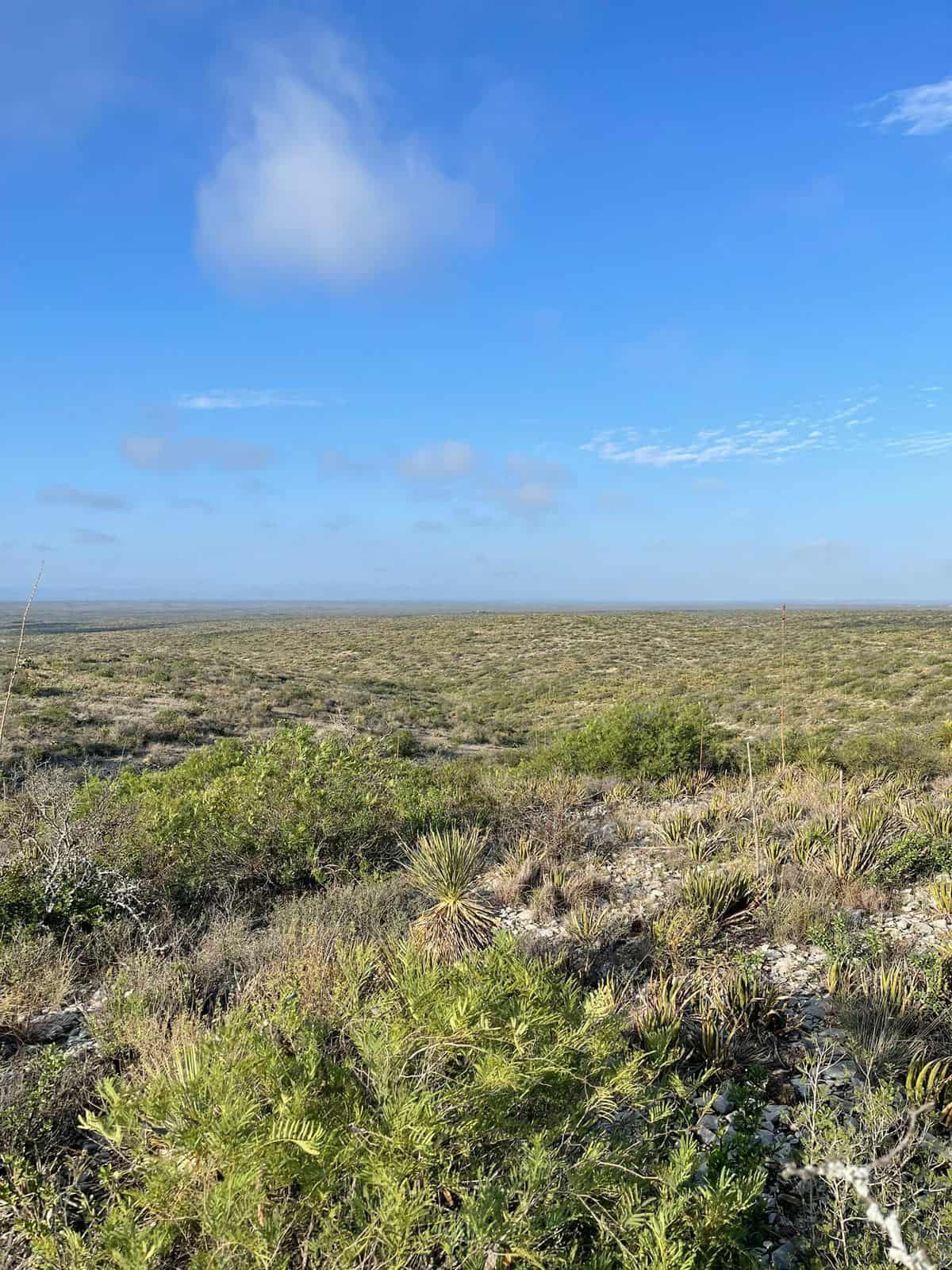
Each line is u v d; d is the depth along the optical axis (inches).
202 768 432.5
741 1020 161.3
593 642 2412.6
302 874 283.1
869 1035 148.6
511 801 373.7
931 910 230.5
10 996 178.4
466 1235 80.4
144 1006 158.1
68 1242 84.7
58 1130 127.9
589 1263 85.4
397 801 336.5
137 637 3011.8
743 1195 93.8
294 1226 85.4
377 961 145.7
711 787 449.4
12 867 239.9
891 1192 103.6
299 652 2402.8
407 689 1589.6
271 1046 99.8
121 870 253.4
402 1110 87.2
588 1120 102.3
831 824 307.7
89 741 778.2
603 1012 114.9
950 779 460.8
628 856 303.9
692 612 4997.5
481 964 121.2
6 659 1462.8
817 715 981.2
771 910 227.8
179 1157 87.5
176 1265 88.8
